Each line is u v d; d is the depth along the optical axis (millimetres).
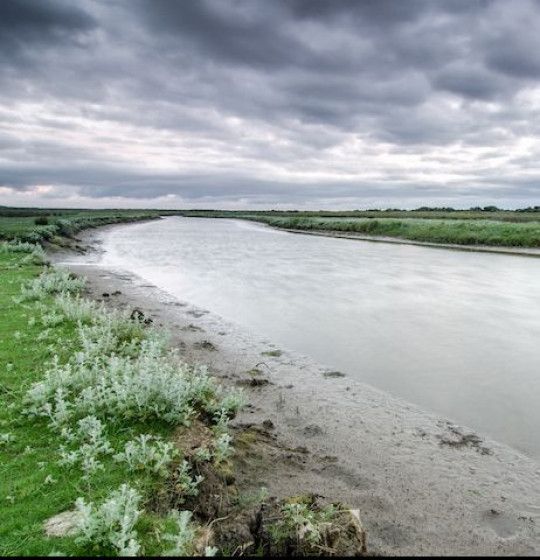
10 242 32125
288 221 100375
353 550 5059
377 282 24812
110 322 12398
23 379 8805
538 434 8438
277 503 5594
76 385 8078
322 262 34281
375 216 114312
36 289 16656
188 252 41250
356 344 13602
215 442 6703
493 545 5738
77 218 77188
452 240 51781
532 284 24453
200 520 5328
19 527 4805
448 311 17875
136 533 4605
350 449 7848
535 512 6359
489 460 7590
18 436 6637
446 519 6168
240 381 10656
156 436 6691
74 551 4461
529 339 14180
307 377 11023
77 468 5836
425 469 7305
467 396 10023
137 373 8586
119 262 32469
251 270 29375
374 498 6531
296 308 18266
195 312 17297
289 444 7922
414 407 9469
